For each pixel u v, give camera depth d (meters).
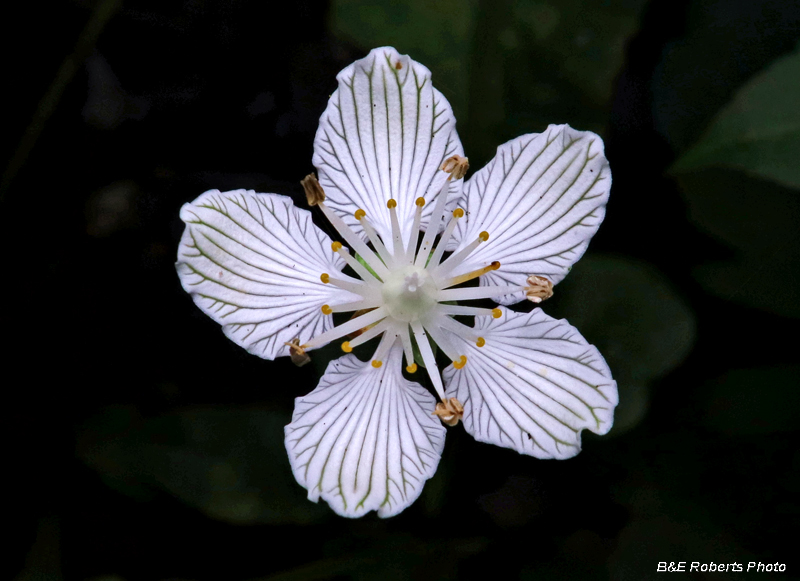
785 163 0.18
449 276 0.18
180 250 0.17
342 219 0.18
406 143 0.18
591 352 0.17
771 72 0.18
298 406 0.18
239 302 0.18
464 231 0.18
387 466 0.18
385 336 0.18
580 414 0.17
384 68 0.18
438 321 0.18
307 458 0.17
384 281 0.18
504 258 0.18
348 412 0.18
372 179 0.18
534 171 0.18
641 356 0.18
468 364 0.18
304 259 0.18
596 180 0.18
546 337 0.18
